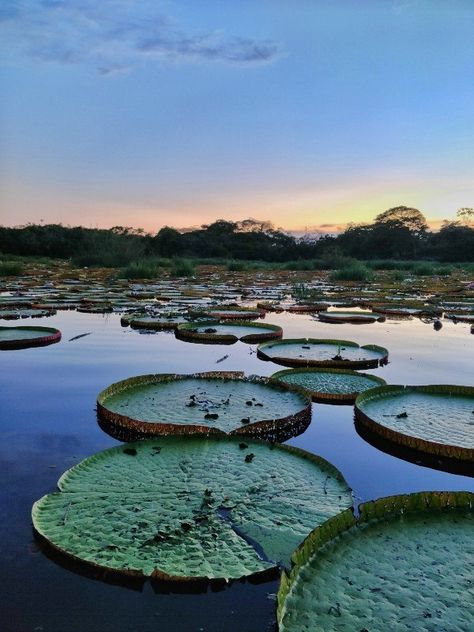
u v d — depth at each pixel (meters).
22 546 1.74
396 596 1.50
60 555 1.68
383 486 2.33
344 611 1.43
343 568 1.62
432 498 1.99
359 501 2.16
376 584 1.55
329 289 13.20
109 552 1.67
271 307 8.83
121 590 1.54
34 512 1.92
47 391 3.62
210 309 8.23
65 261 29.05
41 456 2.50
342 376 4.14
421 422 3.05
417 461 2.64
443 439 2.78
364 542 1.77
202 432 2.77
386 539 1.79
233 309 8.40
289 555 1.69
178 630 1.38
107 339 5.78
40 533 1.79
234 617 1.42
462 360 4.92
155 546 1.71
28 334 5.66
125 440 2.76
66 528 1.82
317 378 4.08
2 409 3.22
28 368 4.32
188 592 1.53
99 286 12.83
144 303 9.25
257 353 5.06
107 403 3.23
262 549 1.71
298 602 1.46
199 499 2.06
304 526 1.87
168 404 3.26
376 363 4.68
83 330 6.36
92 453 2.56
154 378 3.78
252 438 2.68
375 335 6.36
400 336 6.31
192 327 6.53
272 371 4.35
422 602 1.47
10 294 10.26
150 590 1.54
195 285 14.10
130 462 2.40
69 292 10.95
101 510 1.95
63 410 3.22
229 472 2.32
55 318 7.38
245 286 14.23
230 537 1.78
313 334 6.40
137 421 2.87
